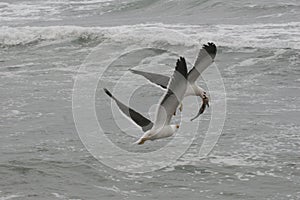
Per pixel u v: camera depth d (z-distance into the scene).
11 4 67.94
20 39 46.59
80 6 64.75
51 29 47.16
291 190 18.28
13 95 29.88
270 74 33.66
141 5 62.09
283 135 23.12
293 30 44.62
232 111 26.39
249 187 18.59
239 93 29.64
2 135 23.81
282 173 19.53
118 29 47.09
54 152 21.86
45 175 19.84
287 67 35.06
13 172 20.09
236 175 19.53
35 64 38.09
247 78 32.81
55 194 18.47
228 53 38.81
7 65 38.12
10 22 57.50
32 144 22.67
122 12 61.56
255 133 23.45
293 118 25.19
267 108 26.84
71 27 46.97
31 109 27.30
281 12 52.59
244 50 39.12
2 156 21.50
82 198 18.12
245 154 21.30
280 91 29.91
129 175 19.81
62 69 36.19
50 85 31.84
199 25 49.28
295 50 38.19
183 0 60.25
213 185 18.83
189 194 18.25
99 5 64.38
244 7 54.78
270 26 46.81
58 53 42.00
